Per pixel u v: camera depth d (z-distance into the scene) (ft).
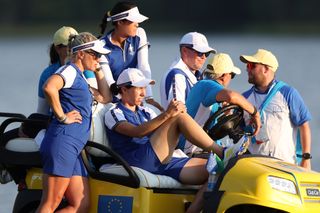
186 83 83.97
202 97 79.15
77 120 73.15
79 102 73.56
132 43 88.22
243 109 77.87
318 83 332.60
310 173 72.13
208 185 71.10
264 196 69.00
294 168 72.64
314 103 255.70
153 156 74.59
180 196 73.51
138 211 72.08
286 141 87.04
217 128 77.46
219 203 69.72
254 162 71.87
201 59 84.64
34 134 80.43
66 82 72.79
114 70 87.40
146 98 86.28
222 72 81.92
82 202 73.87
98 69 80.43
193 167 74.33
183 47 84.74
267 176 69.56
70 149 72.64
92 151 75.72
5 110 228.63
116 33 87.04
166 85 83.92
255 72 87.15
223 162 72.13
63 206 74.95
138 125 75.00
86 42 74.08
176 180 74.64
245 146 72.90
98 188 74.23
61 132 72.64
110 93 80.89
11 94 294.66
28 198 77.77
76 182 73.67
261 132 86.84
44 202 73.05
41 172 77.30
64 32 81.00
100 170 75.00
